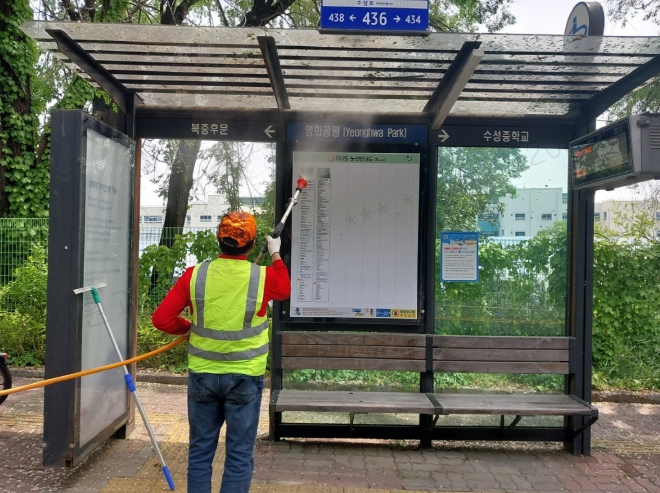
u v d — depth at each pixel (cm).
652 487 373
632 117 327
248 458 278
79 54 355
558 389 455
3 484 352
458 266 450
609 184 370
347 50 355
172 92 428
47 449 336
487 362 435
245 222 288
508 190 449
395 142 438
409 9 329
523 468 403
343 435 440
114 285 400
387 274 439
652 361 646
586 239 432
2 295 706
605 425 537
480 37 335
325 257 439
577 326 435
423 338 436
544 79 405
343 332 440
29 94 920
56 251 338
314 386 456
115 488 348
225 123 438
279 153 435
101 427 381
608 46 348
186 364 670
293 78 397
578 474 394
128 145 416
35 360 688
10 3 880
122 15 1054
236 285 279
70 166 339
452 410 390
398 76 399
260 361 280
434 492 357
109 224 388
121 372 417
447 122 440
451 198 450
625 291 638
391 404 401
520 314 451
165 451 411
